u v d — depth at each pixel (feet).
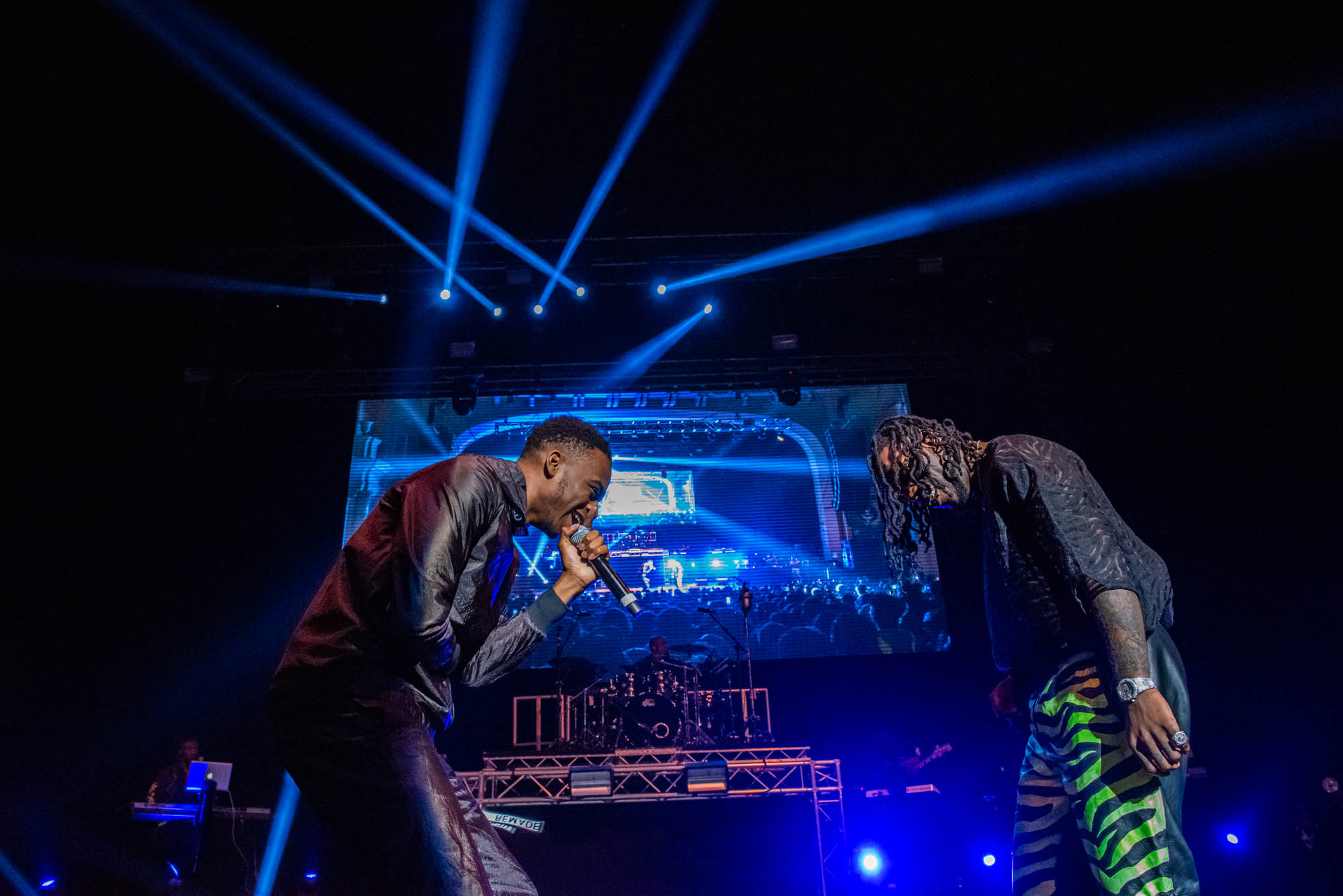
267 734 28.68
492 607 6.33
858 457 29.96
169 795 23.82
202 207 28.58
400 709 5.57
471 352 30.37
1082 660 6.29
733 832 24.77
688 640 27.81
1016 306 31.55
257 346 31.35
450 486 5.79
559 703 25.61
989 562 6.91
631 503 29.27
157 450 30.73
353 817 5.39
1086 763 6.08
